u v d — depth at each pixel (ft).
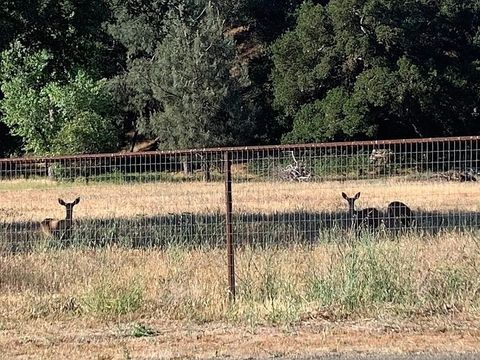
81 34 71.20
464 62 206.28
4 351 29.71
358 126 187.93
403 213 57.16
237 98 182.60
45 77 89.30
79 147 159.43
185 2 192.03
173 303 35.04
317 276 35.99
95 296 35.19
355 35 191.11
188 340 31.07
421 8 201.57
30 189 82.43
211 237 46.88
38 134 162.50
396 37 185.47
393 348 29.25
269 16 264.11
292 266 38.17
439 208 70.18
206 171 75.05
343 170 67.62
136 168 73.36
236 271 37.65
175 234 47.55
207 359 28.45
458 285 35.09
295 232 45.42
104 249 41.37
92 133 160.25
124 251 42.01
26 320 34.30
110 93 193.67
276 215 60.54
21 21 67.05
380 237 40.88
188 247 43.34
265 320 33.42
